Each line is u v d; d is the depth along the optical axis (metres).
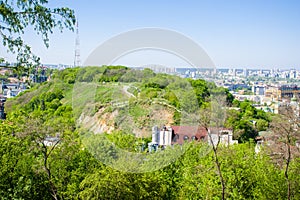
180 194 11.05
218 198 11.41
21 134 8.77
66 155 9.99
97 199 8.76
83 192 8.96
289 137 10.11
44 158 9.75
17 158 10.71
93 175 9.16
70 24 4.45
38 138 8.85
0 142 10.39
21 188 9.97
